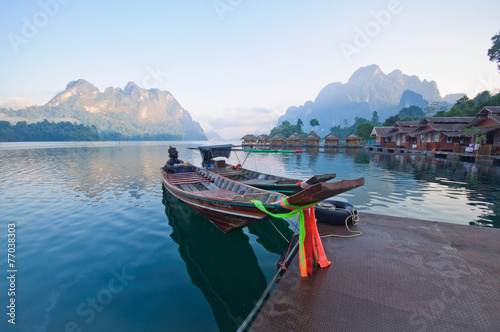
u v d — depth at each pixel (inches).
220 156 627.8
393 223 250.4
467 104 2140.7
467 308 125.0
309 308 129.3
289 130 4264.3
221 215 261.9
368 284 148.8
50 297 176.9
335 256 184.9
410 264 170.2
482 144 984.9
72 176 720.3
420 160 1075.9
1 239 277.6
